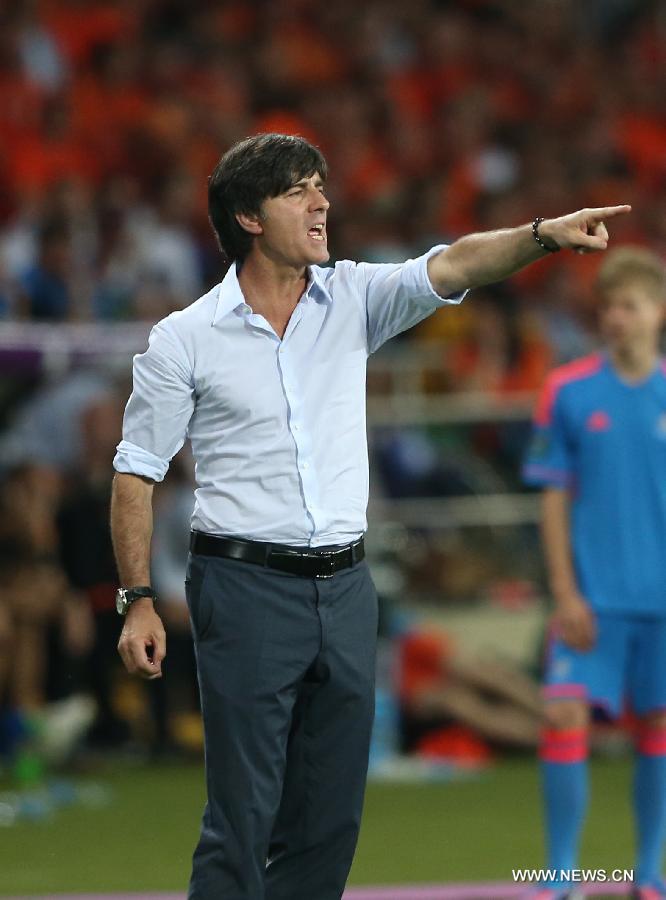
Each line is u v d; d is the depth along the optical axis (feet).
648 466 68.39
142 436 47.75
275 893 49.14
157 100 167.43
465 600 113.09
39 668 107.76
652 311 69.10
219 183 47.80
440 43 195.42
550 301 148.46
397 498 114.11
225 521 47.32
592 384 69.36
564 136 187.83
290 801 48.96
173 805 94.58
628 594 67.77
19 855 79.77
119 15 181.27
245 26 189.47
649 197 179.93
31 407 116.98
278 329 48.08
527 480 70.08
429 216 155.33
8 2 167.32
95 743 111.55
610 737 113.80
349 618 47.85
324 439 47.67
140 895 67.97
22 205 141.79
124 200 143.84
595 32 213.25
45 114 159.63
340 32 190.19
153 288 127.95
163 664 110.22
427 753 109.50
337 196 154.51
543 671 113.19
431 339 132.87
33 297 125.18
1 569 107.76
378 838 83.61
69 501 109.40
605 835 83.35
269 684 46.91
